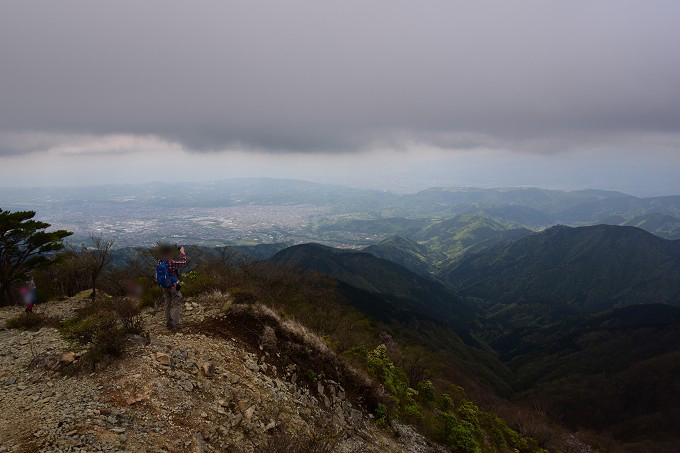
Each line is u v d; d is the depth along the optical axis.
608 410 79.38
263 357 9.90
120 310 9.48
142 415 6.18
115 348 7.66
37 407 5.98
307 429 8.24
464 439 13.40
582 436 49.81
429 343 80.12
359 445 9.17
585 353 114.19
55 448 4.98
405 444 11.25
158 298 12.95
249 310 11.30
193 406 6.88
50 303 18.28
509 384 95.06
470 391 39.31
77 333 8.41
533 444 20.33
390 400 12.67
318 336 13.18
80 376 7.03
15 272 23.31
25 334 9.73
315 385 10.38
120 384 6.78
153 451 5.48
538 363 116.12
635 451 61.16
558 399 84.19
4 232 22.61
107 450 5.16
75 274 27.20
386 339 25.64
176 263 9.91
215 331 10.07
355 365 12.81
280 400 8.62
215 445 6.30
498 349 147.00
